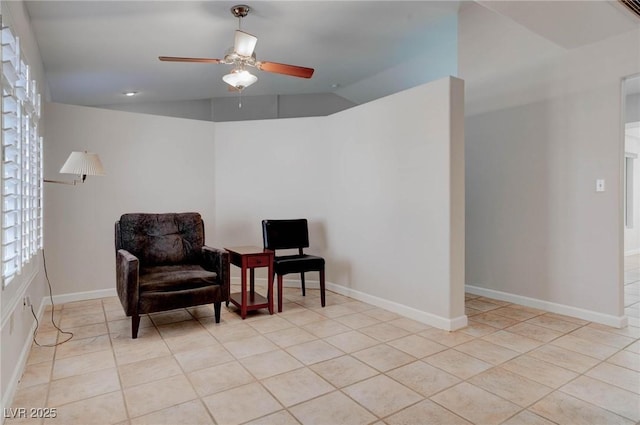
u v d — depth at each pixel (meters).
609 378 2.30
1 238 1.84
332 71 5.52
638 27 2.94
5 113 2.01
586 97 3.32
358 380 2.29
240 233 4.89
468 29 4.14
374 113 3.84
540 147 3.65
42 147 3.45
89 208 4.12
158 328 3.23
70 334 3.06
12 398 2.05
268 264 3.61
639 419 1.88
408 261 3.49
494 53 3.95
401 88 6.20
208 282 3.29
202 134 4.84
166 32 3.90
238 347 2.80
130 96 6.22
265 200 4.80
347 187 4.21
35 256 2.98
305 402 2.04
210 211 4.91
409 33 4.34
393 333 3.08
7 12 2.11
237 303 3.63
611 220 3.20
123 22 3.63
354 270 4.16
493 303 3.91
